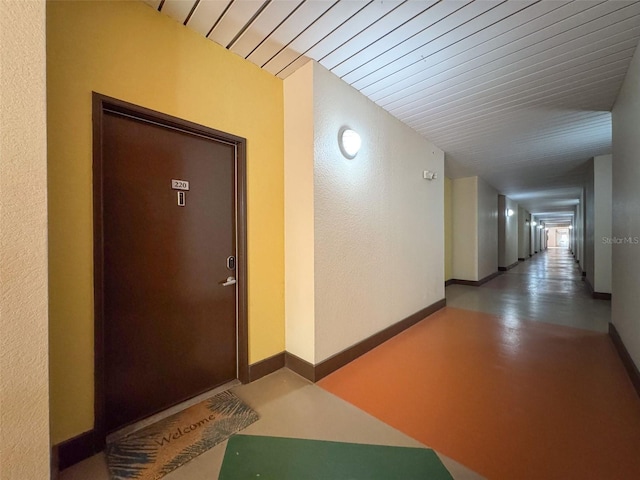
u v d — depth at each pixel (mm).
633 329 2127
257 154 2180
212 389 2047
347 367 2369
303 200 2191
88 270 1424
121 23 1519
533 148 4129
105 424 1523
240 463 1375
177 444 1503
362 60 2102
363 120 2613
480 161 4867
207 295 2016
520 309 4203
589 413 1724
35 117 945
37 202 949
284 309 2391
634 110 2049
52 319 1315
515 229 10602
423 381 2139
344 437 1546
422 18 1677
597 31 1764
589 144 3959
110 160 1559
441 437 1537
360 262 2598
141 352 1702
